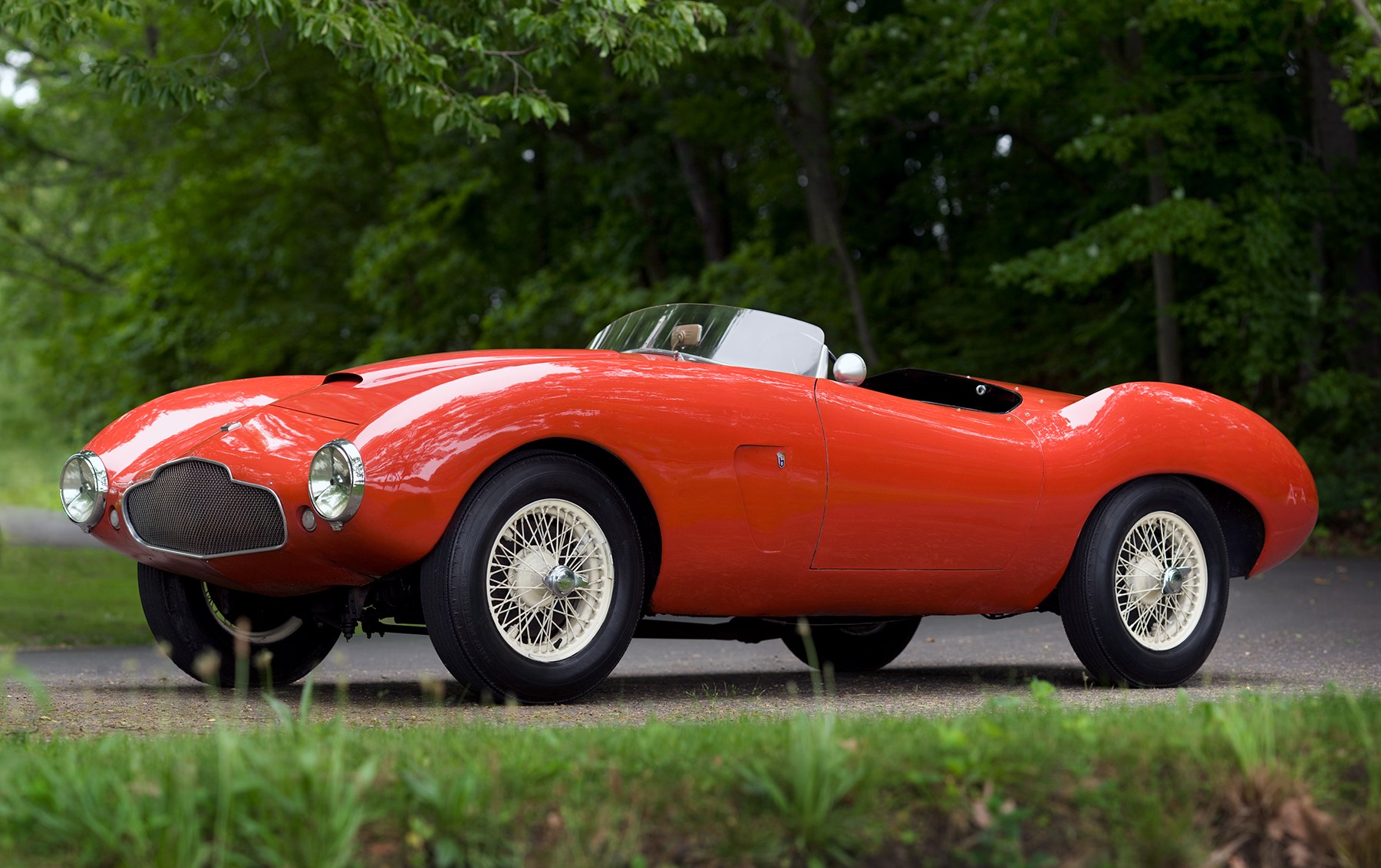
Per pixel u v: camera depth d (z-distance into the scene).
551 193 30.30
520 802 3.20
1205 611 7.57
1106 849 3.22
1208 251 19.17
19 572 15.16
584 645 6.08
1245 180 20.00
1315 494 8.08
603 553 6.10
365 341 32.09
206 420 6.71
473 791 3.15
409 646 10.42
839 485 6.58
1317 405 19.42
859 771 3.31
